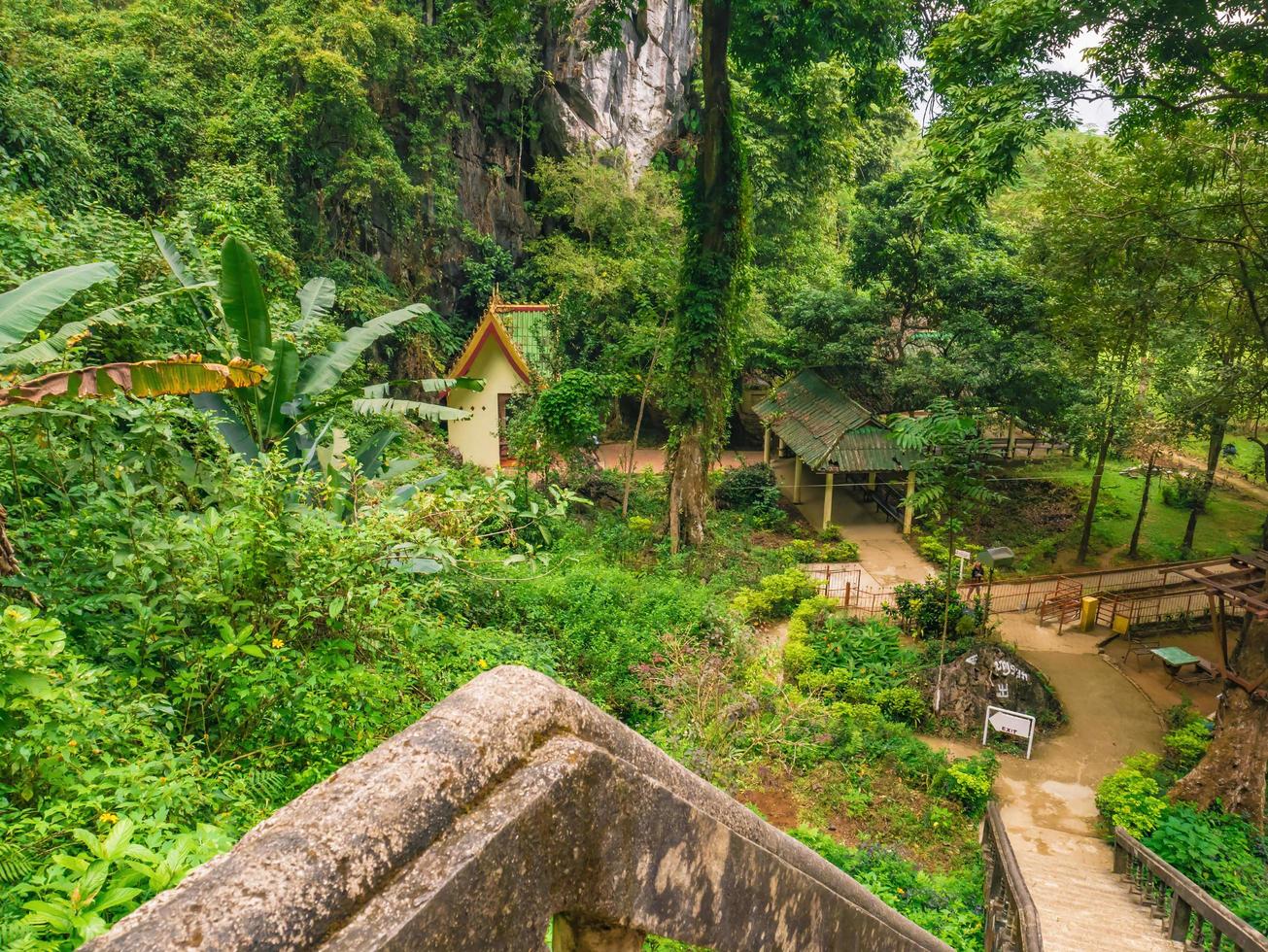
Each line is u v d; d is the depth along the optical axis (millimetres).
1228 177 15633
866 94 19219
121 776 3215
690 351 19672
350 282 23406
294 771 4703
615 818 899
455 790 761
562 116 29906
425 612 9125
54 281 5859
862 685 14445
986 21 12273
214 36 20969
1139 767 12914
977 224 28109
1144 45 11344
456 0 26219
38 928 2102
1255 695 11188
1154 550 23156
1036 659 17125
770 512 24172
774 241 33000
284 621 5461
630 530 20484
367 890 655
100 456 6031
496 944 746
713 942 1106
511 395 24094
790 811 10648
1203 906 7309
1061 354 22109
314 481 7180
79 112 17406
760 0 16578
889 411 26719
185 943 560
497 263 29531
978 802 11633
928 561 21625
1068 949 7672
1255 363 17859
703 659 11141
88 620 5055
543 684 942
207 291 9852
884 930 1567
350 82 21234
